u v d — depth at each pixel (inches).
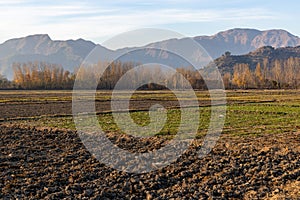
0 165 604.7
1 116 1389.0
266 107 1713.8
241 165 595.2
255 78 4372.5
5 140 788.6
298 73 4623.5
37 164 614.5
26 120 1277.1
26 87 4202.8
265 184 525.3
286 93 3159.5
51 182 523.2
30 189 498.6
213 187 513.0
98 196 474.9
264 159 628.1
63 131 891.4
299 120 1232.8
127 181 537.6
